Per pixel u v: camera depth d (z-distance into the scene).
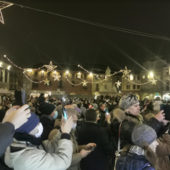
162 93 43.41
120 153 2.04
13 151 1.57
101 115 6.35
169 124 2.54
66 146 1.79
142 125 1.85
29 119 1.67
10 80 45.53
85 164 3.04
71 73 51.38
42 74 50.47
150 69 48.44
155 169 1.65
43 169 1.53
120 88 53.94
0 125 1.29
